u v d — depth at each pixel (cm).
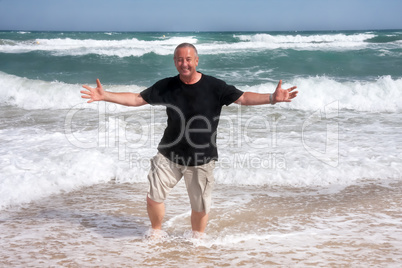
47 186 507
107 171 566
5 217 417
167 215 423
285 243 351
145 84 1631
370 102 1070
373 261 312
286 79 1655
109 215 426
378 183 525
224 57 2323
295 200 470
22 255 325
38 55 2367
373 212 427
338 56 2377
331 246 342
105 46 3053
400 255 322
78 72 1938
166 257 324
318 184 526
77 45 3119
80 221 407
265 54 2430
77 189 511
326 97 1108
